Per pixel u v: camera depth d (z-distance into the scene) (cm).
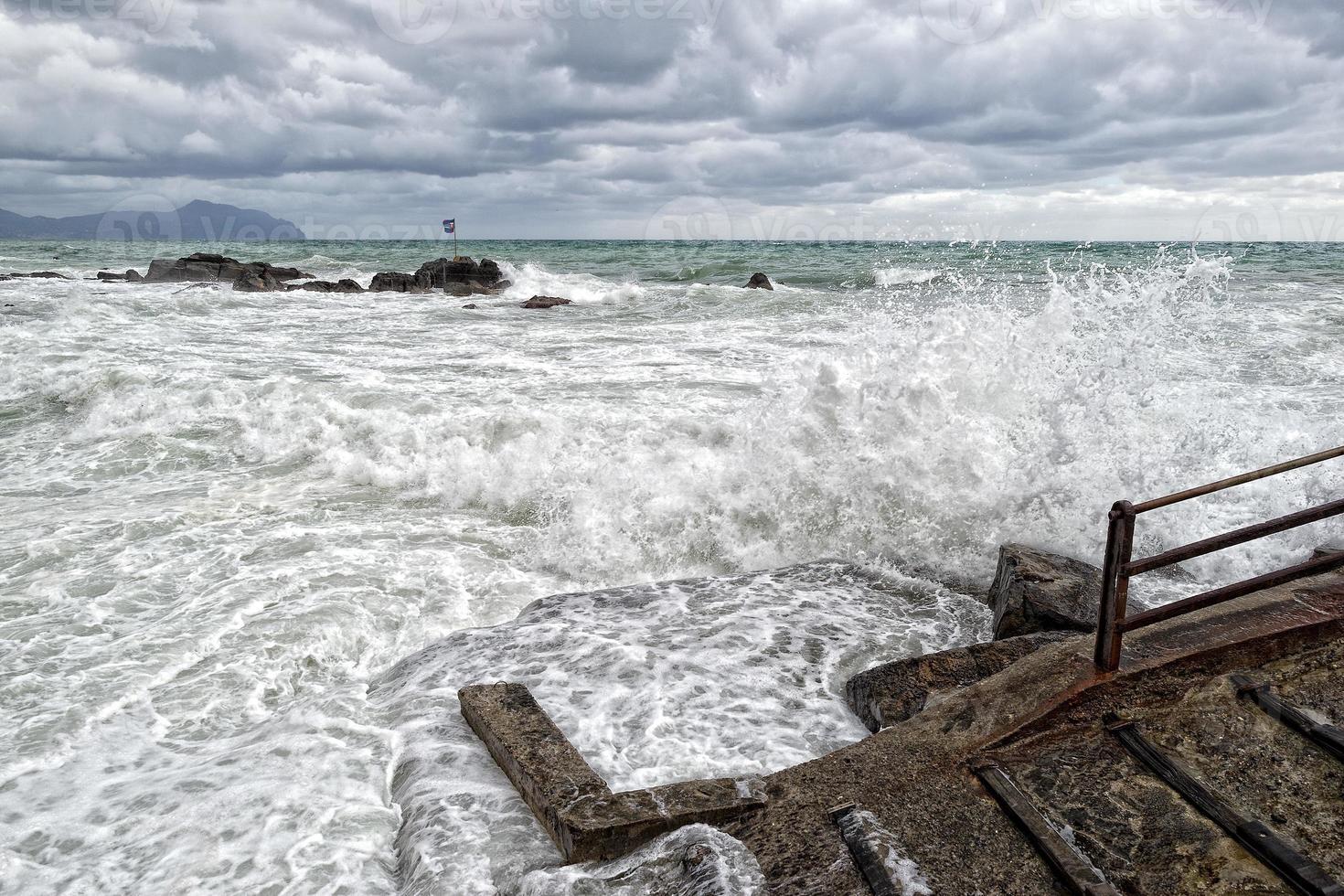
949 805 294
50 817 323
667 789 308
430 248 7362
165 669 443
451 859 286
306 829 309
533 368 1216
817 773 317
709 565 602
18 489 766
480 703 371
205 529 658
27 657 456
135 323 1769
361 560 593
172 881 284
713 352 1334
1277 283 2083
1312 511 330
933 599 521
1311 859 255
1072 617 428
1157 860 263
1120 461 622
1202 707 321
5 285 2753
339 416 895
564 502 687
